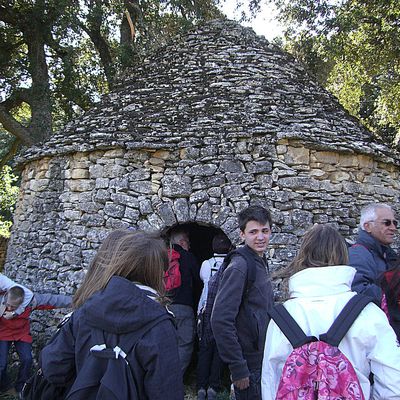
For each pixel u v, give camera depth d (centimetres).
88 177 645
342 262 215
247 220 324
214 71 770
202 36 866
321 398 181
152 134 629
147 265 203
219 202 586
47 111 1163
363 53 1189
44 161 711
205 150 605
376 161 648
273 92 714
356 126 718
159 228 592
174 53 856
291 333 198
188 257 555
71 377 201
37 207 710
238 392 302
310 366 189
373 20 1126
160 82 789
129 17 1164
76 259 632
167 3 1193
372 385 197
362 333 191
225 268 321
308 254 217
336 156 612
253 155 596
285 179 585
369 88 1516
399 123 1303
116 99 780
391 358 188
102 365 185
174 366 183
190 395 536
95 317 189
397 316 239
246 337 301
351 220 603
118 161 624
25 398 211
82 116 771
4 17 1161
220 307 292
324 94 790
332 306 201
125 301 186
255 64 787
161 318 188
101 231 619
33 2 1119
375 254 347
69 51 1170
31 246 710
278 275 231
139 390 181
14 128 1156
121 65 1164
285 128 608
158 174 612
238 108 669
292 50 1243
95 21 1153
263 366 210
